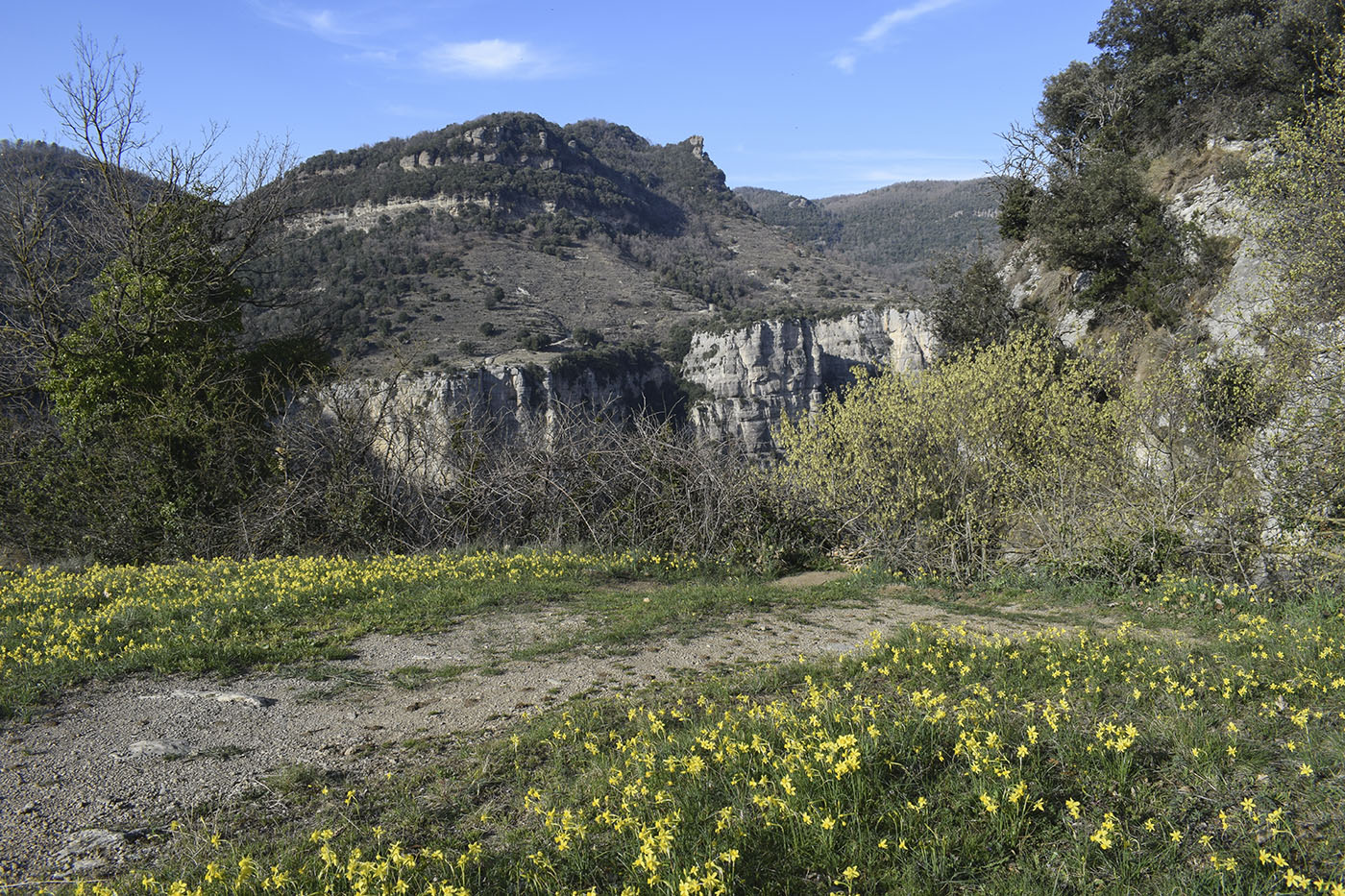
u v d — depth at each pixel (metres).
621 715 6.11
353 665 7.76
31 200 22.11
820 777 4.26
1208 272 21.84
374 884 3.66
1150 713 5.26
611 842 4.05
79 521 17.39
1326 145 16.08
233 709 6.55
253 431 17.47
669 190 157.25
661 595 10.76
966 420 13.62
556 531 14.86
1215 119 24.97
